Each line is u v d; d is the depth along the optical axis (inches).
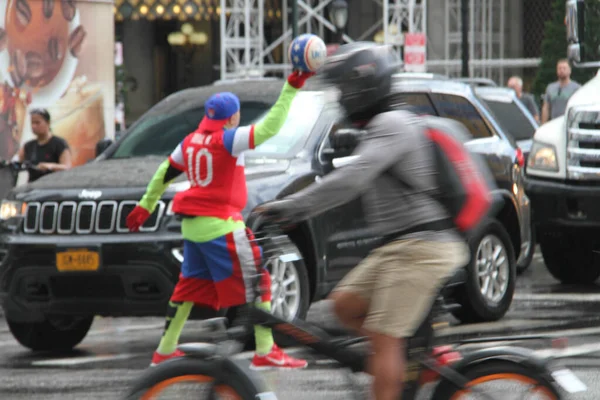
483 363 704.4
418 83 1365.7
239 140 1015.0
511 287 1385.3
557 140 1646.2
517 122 2044.8
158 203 1130.0
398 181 690.8
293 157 1208.2
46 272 1157.1
